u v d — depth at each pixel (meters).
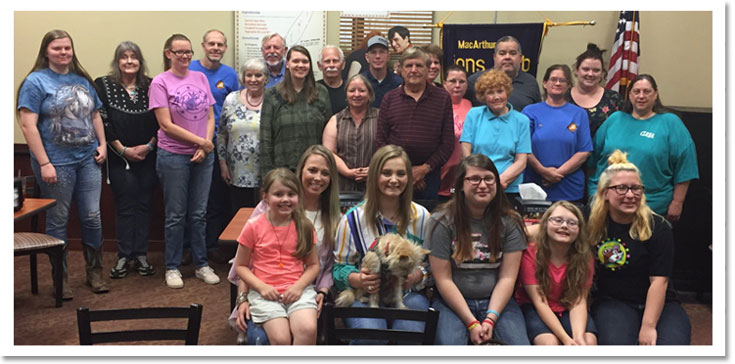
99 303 4.36
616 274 3.13
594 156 4.41
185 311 2.47
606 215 3.13
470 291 3.05
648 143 4.16
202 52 5.65
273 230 3.02
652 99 4.12
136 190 4.91
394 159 3.02
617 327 2.98
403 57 4.08
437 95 4.14
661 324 3.01
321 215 3.23
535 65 5.36
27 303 4.34
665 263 3.04
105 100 4.73
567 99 4.59
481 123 4.18
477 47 5.36
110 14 5.59
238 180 4.83
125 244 4.93
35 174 4.32
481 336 2.90
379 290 2.88
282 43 5.11
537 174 4.38
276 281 2.98
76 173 4.38
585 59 4.46
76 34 5.62
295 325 2.85
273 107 4.43
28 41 5.61
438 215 3.08
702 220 4.61
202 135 4.70
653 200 4.21
